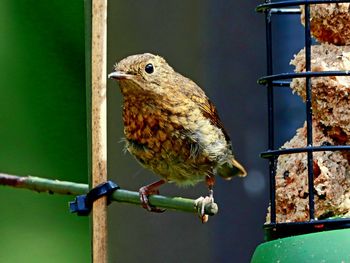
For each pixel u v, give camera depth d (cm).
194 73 1413
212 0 1423
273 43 1382
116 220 1448
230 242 1405
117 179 1472
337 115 991
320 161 991
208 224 1415
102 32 947
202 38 1418
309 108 970
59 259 1403
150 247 1437
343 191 987
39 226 1405
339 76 980
